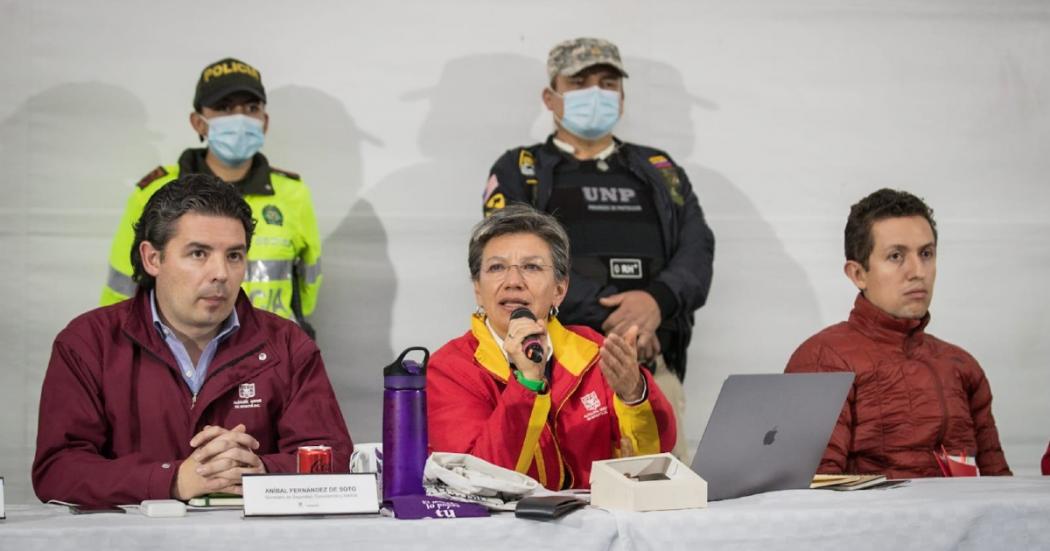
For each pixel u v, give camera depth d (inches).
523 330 102.3
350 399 187.8
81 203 181.0
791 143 197.6
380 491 93.5
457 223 191.8
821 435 99.6
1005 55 199.8
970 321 197.3
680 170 182.9
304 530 76.5
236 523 77.1
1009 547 85.2
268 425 112.4
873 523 83.1
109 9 182.9
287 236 172.6
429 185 191.3
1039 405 196.4
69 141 181.2
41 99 180.4
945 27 199.0
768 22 197.3
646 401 106.3
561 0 194.4
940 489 98.5
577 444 115.3
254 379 112.0
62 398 106.0
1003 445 196.5
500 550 78.3
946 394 140.1
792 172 197.5
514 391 102.2
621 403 107.0
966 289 197.5
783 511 82.0
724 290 195.8
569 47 180.7
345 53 189.9
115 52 183.2
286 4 188.4
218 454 94.8
